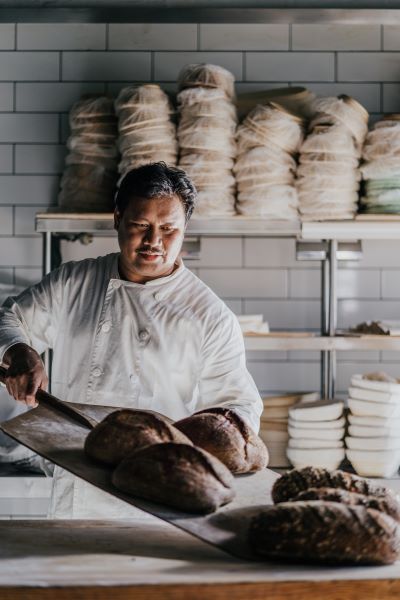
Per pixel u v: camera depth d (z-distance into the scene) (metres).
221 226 3.46
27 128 4.02
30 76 4.02
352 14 3.73
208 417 1.76
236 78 4.01
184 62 4.00
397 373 4.03
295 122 3.48
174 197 2.29
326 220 3.49
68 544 1.54
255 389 2.36
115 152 3.61
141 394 2.40
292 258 4.04
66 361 2.45
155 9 3.69
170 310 2.40
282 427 3.60
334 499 1.47
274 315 4.05
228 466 1.72
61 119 4.02
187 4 3.66
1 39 4.01
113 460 1.61
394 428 3.45
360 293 4.05
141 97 3.45
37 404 2.00
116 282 2.43
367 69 4.02
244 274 4.04
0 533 1.62
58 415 1.86
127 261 2.35
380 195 3.51
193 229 3.46
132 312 2.40
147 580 1.31
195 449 1.53
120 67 4.00
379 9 3.66
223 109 3.45
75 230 3.52
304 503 1.41
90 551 1.49
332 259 3.71
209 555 1.47
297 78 4.02
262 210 3.44
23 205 4.02
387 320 3.94
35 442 1.70
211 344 2.37
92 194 3.59
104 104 3.61
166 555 1.47
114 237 4.01
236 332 2.42
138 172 2.29
